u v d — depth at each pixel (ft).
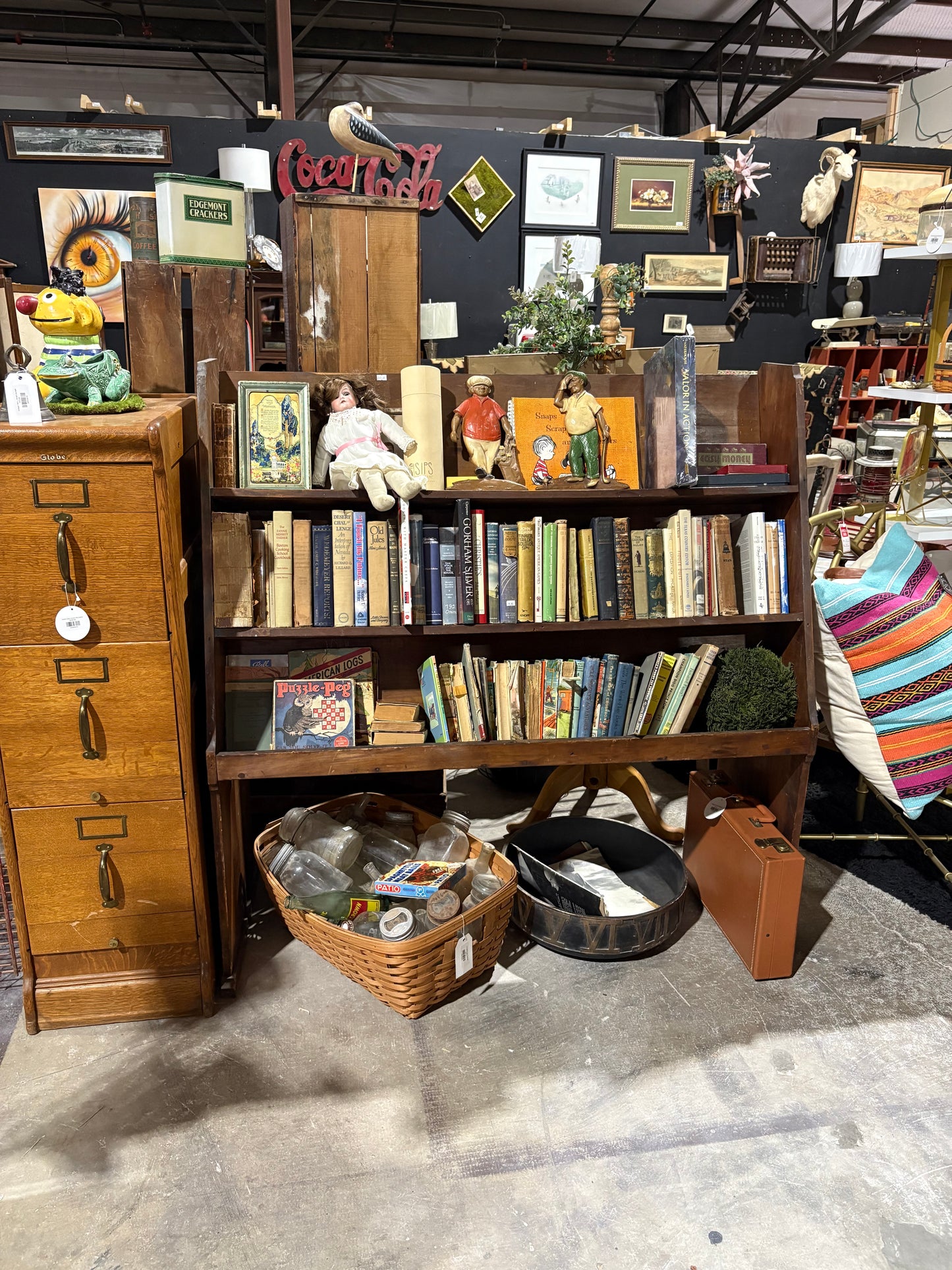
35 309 6.45
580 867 8.86
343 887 7.89
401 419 7.98
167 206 8.04
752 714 7.95
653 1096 6.36
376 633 7.45
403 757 7.49
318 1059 6.72
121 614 6.36
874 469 12.42
